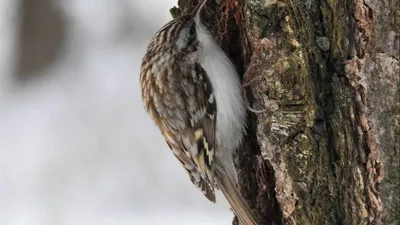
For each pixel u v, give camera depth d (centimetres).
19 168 1254
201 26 664
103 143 1250
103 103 1385
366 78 530
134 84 1452
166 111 692
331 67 553
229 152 652
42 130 1352
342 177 550
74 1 1688
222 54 646
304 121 562
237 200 644
